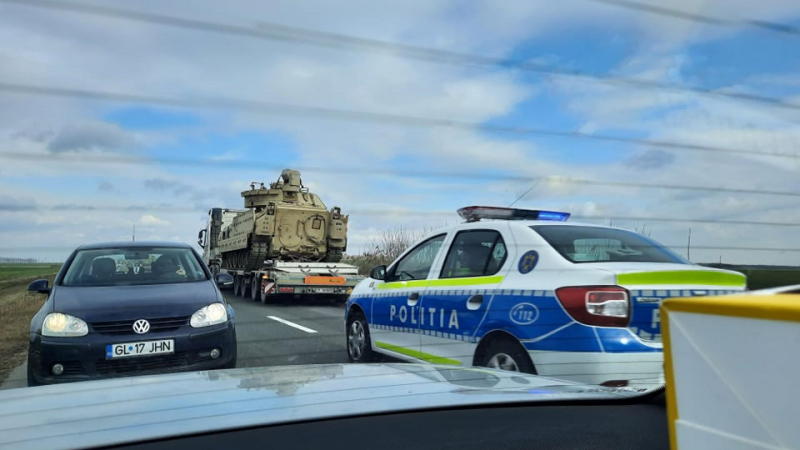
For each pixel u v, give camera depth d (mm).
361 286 6129
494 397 1958
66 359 4469
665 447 1561
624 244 4258
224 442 1453
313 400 1818
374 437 1545
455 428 1650
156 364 4664
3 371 6148
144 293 5109
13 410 1672
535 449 1530
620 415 1852
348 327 6191
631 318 3436
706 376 716
